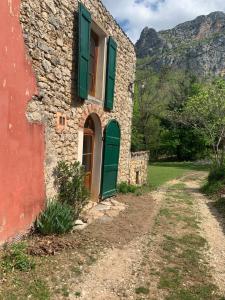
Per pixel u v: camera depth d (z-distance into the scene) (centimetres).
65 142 716
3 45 488
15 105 525
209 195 1303
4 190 504
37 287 438
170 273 521
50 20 629
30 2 562
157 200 1103
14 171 529
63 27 680
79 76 729
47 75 627
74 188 717
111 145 970
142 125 4094
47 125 636
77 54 734
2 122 492
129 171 1278
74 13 725
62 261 520
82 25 731
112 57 930
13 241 535
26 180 567
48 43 626
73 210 698
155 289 468
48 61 629
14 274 458
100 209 861
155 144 4156
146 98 4112
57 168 684
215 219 891
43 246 548
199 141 4097
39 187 616
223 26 16212
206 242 682
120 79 1058
